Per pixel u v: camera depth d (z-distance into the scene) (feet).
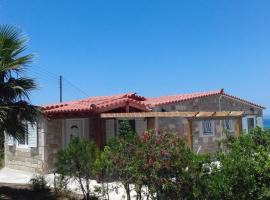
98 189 37.27
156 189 26.12
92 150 38.60
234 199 22.39
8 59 39.70
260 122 82.38
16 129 39.34
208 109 72.54
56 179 42.57
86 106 58.44
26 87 40.01
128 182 29.55
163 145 25.95
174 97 71.61
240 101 78.95
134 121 64.75
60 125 60.44
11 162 67.51
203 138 70.44
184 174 25.05
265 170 22.26
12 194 41.04
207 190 23.81
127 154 28.37
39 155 59.52
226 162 22.71
